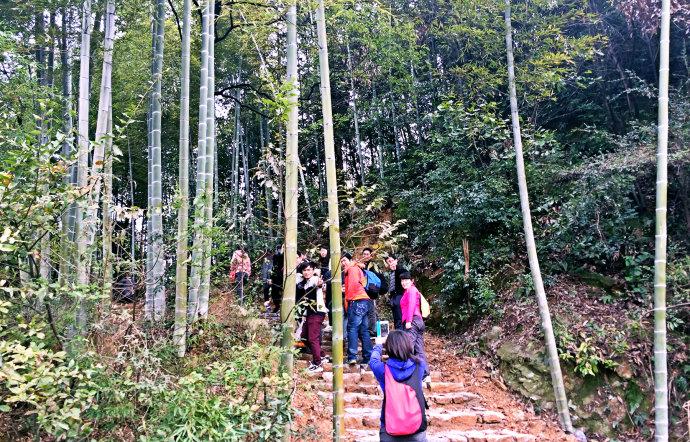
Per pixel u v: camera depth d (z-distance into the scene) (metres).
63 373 2.72
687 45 8.66
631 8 8.13
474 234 8.56
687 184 7.02
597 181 7.10
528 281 7.17
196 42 10.59
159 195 5.73
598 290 6.89
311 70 12.22
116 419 3.18
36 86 5.96
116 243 3.79
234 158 13.09
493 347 6.83
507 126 9.20
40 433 3.16
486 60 8.30
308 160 15.27
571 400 5.82
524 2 7.92
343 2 6.14
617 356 5.96
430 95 11.02
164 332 4.65
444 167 8.79
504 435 4.97
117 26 8.09
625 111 9.32
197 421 3.06
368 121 12.33
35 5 6.75
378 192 11.48
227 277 6.05
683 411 5.60
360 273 6.40
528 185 8.05
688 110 6.89
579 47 7.46
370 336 6.91
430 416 5.27
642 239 6.98
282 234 4.68
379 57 10.51
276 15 5.59
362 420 4.93
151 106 5.95
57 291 3.10
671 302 6.23
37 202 2.99
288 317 3.68
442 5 9.32
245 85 9.09
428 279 9.34
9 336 3.07
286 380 3.39
